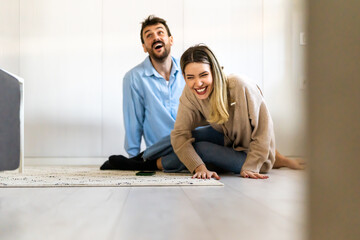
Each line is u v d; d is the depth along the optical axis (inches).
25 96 142.9
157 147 94.8
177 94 118.8
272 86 146.9
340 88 7.1
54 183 63.0
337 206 7.3
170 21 146.2
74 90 144.1
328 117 7.3
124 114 119.8
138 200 45.1
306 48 7.8
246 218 32.7
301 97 8.1
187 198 46.6
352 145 7.0
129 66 145.4
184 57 74.5
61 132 143.6
